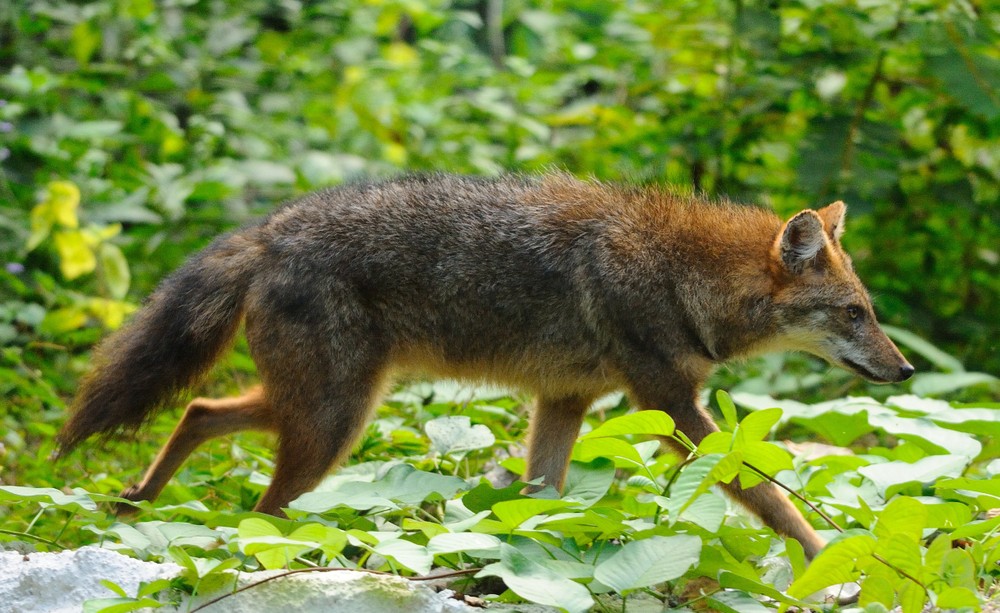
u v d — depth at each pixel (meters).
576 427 10.33
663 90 17.22
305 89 20.22
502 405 12.56
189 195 16.16
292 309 9.19
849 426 10.89
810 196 15.07
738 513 9.53
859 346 10.43
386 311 9.53
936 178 15.84
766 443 7.34
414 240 9.55
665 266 9.91
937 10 14.32
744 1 15.83
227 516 7.85
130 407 9.58
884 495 8.84
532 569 6.76
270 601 6.80
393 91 19.84
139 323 9.66
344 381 9.30
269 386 9.28
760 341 10.39
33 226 13.65
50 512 10.14
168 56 18.53
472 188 9.98
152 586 6.50
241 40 19.64
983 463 11.29
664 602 7.36
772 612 6.88
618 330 9.80
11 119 15.95
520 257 9.74
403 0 20.05
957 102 14.90
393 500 8.31
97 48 18.33
